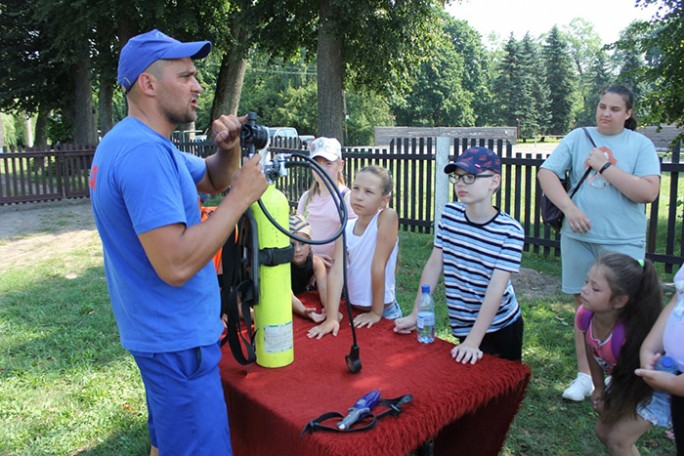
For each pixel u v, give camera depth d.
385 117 54.62
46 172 12.49
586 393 3.35
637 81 7.11
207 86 22.47
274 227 1.92
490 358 2.12
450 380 1.93
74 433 3.10
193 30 14.75
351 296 2.68
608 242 3.23
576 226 3.24
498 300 2.28
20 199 11.98
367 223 2.65
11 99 17.98
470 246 2.43
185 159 2.07
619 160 3.17
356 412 1.64
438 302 5.19
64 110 18.80
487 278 2.41
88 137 17.48
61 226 9.77
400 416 1.68
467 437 2.24
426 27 13.99
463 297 2.51
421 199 8.24
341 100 12.80
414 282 5.92
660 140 18.00
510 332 2.62
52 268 6.78
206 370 1.78
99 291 5.71
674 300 2.15
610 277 2.27
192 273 1.62
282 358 2.02
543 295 5.50
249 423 1.84
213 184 2.16
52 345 4.25
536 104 65.25
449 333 4.39
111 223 1.65
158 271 1.60
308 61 15.48
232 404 1.92
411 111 61.78
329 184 2.04
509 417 2.13
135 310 1.71
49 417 3.26
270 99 54.72
